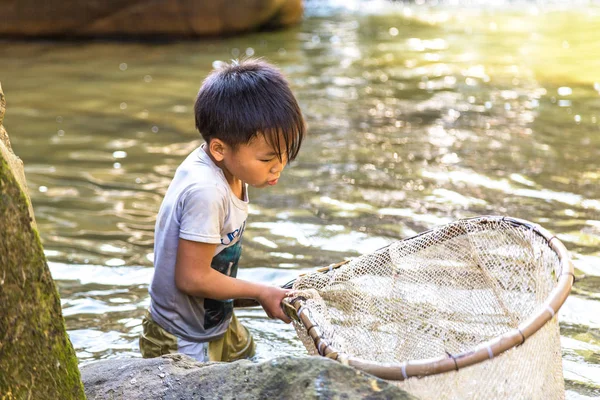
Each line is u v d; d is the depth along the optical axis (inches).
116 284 121.9
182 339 93.6
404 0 452.4
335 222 144.2
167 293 92.0
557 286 72.8
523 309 86.9
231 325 98.7
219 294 87.9
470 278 92.4
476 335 88.3
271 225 142.6
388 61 295.0
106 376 79.4
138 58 308.7
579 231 137.9
